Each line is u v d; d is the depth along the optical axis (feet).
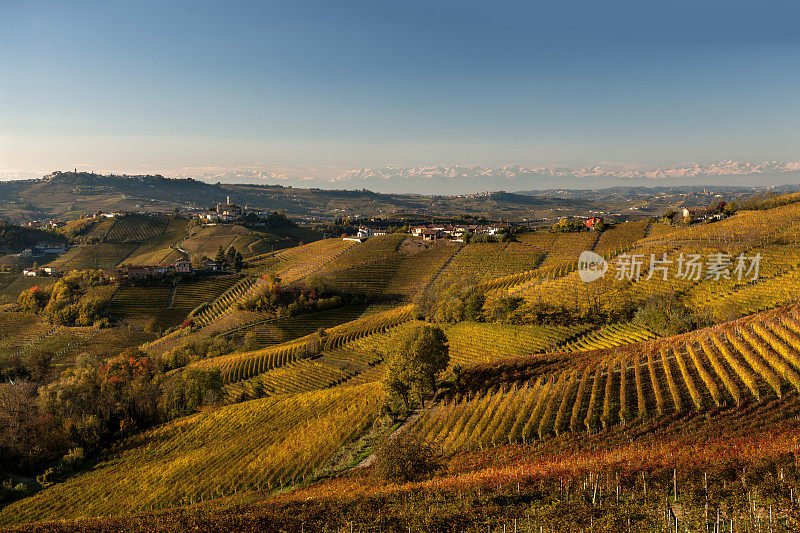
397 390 191.62
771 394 140.97
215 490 160.15
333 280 526.57
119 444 229.25
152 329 450.71
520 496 94.79
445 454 147.74
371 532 91.04
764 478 80.33
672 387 157.69
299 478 157.89
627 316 296.10
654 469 93.25
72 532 114.11
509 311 328.70
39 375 334.85
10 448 206.39
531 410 165.07
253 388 287.07
